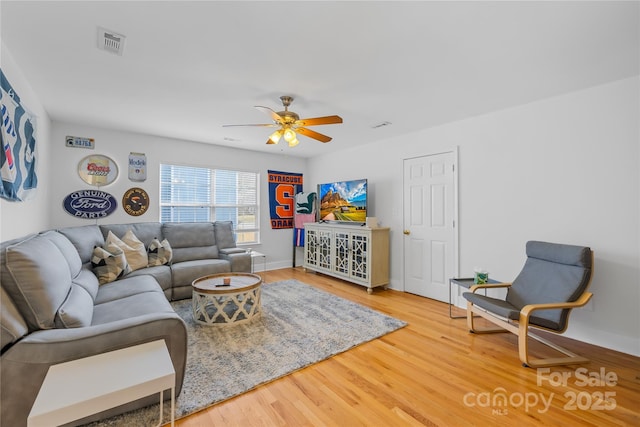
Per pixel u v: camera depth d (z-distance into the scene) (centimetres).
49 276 164
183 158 462
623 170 243
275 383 197
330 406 174
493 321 252
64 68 226
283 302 362
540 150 289
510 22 170
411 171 414
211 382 194
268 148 520
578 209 266
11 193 193
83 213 380
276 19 167
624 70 228
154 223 413
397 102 295
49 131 346
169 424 158
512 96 280
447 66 222
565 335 273
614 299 246
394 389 191
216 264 390
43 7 157
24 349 137
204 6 157
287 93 273
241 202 535
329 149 527
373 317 315
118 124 375
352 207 468
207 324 288
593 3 154
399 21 169
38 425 95
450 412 169
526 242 296
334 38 186
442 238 377
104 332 152
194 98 286
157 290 267
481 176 336
